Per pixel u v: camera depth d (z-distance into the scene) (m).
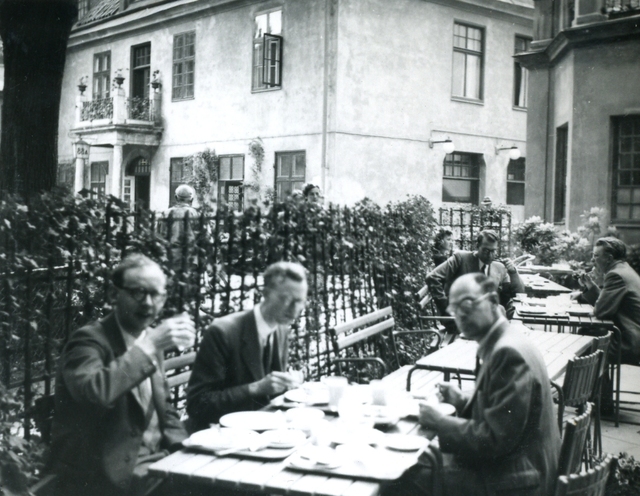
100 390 3.11
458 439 3.41
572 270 12.88
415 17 22.28
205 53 24.61
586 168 14.07
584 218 14.01
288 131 21.89
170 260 4.52
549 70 16.50
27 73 8.85
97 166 29.45
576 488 2.54
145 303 3.37
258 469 3.05
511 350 3.39
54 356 3.99
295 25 21.52
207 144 24.62
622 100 13.59
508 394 3.34
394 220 8.76
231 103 23.73
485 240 8.16
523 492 3.32
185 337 3.28
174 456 3.21
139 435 3.38
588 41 13.84
